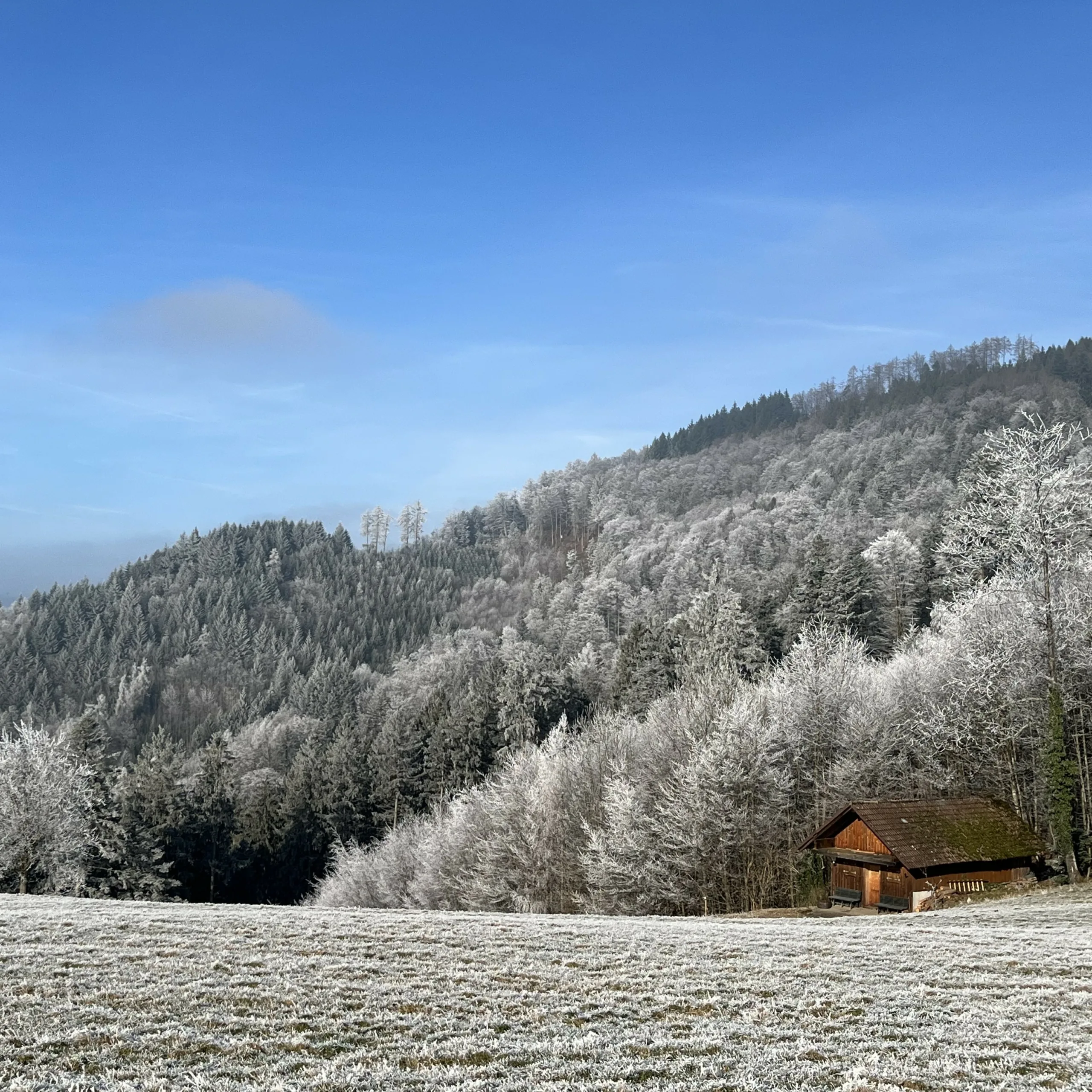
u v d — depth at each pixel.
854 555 84.56
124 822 63.78
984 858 36.38
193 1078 11.51
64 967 17.47
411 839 68.25
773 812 43.84
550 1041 13.20
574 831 51.72
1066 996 16.12
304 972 17.44
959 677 46.12
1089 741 44.12
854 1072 11.90
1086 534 39.53
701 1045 13.12
